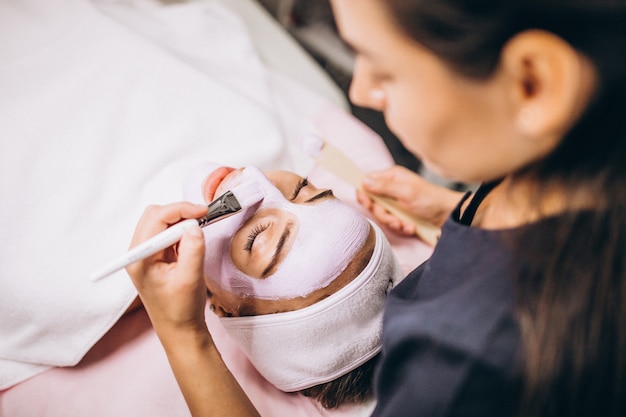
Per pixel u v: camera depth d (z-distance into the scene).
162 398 0.67
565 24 0.25
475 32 0.26
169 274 0.49
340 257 0.59
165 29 0.96
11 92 0.75
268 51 1.10
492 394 0.38
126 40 0.81
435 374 0.40
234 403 0.52
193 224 0.48
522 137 0.30
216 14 1.01
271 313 0.59
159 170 0.74
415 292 0.46
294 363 0.60
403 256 0.80
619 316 0.34
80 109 0.75
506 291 0.36
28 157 0.70
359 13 0.28
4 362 0.67
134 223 0.70
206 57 0.95
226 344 0.71
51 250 0.66
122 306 0.66
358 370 0.62
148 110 0.77
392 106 0.32
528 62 0.26
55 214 0.68
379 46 0.29
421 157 0.35
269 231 0.60
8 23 0.81
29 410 0.67
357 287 0.59
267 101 0.91
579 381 0.35
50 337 0.66
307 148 0.83
